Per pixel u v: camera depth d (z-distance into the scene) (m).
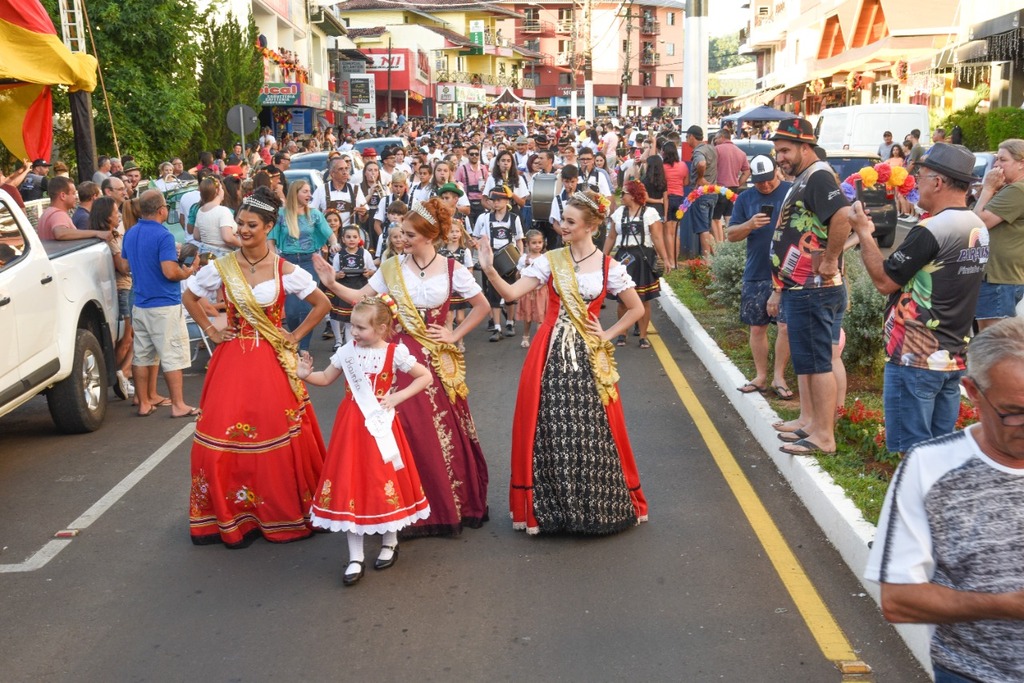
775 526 5.78
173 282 8.35
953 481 2.52
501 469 6.88
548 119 72.19
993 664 2.56
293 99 34.34
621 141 32.59
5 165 17.98
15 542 5.80
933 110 29.41
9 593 5.14
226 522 5.59
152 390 8.77
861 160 18.70
